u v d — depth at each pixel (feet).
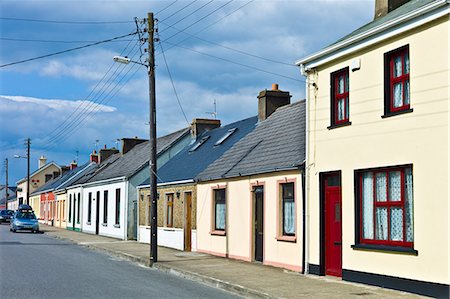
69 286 46.57
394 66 44.68
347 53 48.75
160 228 93.56
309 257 53.16
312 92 54.29
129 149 151.84
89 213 141.79
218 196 74.33
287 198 58.29
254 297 42.27
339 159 49.70
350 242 47.52
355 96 48.08
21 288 44.98
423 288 39.50
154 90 68.74
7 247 88.38
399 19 42.09
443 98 39.04
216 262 64.28
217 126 111.45
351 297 39.42
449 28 38.91
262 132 75.56
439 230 38.50
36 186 267.39
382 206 44.68
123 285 48.01
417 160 40.81
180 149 116.67
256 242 64.23
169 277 54.90
